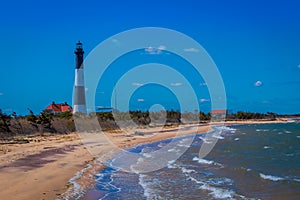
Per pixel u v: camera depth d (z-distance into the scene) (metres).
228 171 23.58
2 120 40.50
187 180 19.95
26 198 14.07
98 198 15.34
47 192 15.30
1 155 24.95
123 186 17.98
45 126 45.75
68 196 15.03
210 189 17.64
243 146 42.12
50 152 28.14
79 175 20.03
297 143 46.19
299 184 19.11
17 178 17.62
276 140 51.12
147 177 20.77
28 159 23.77
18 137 39.12
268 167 25.86
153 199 15.61
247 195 16.53
